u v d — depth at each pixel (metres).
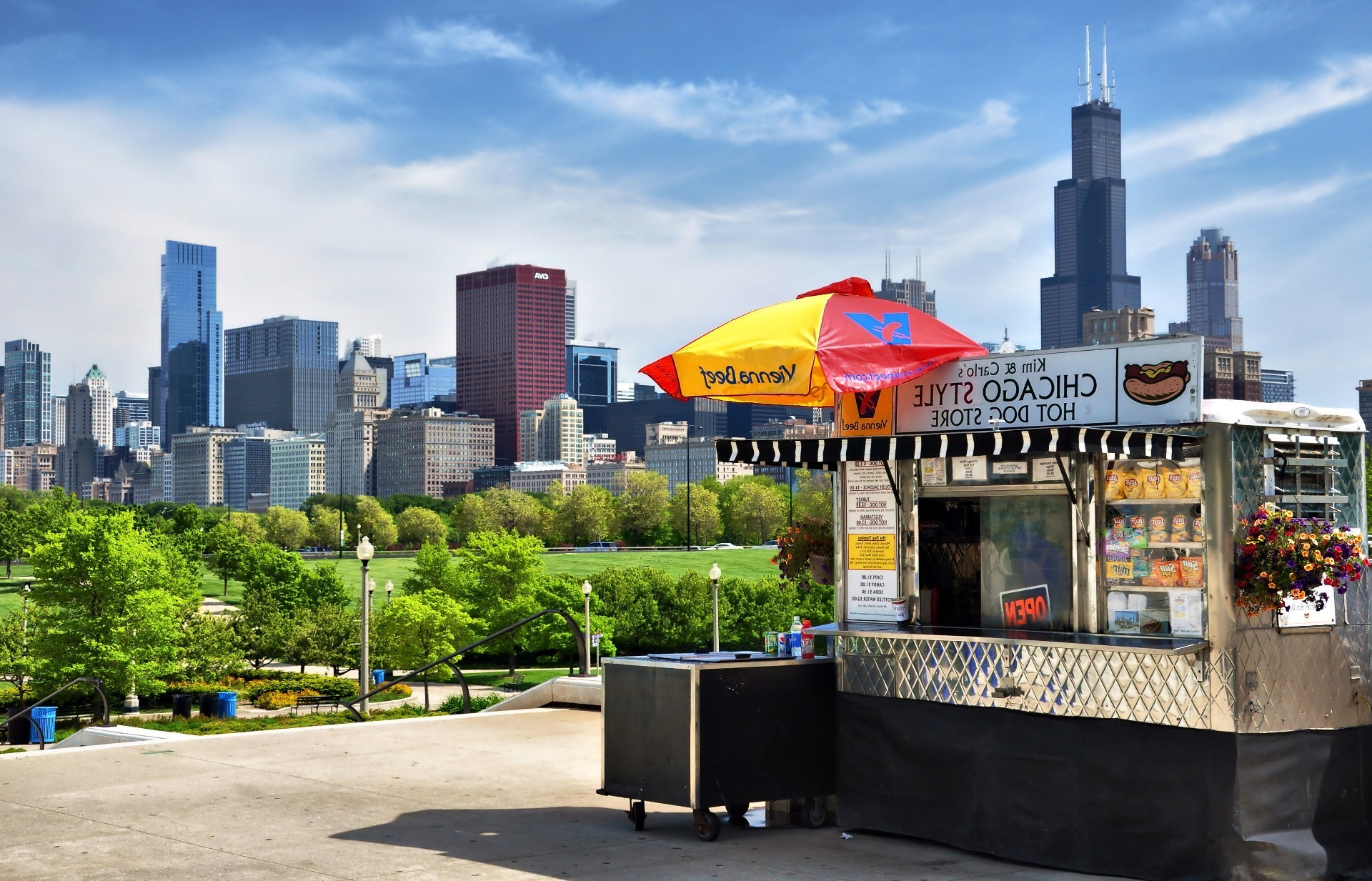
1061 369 8.59
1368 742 8.14
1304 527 7.52
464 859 8.28
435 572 81.44
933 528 9.32
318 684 57.53
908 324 9.48
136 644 49.97
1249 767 7.50
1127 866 7.81
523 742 13.51
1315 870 7.60
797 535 10.51
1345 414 8.46
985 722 8.49
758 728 9.04
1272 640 7.71
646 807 10.12
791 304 9.51
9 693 54.62
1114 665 7.89
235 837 8.95
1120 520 8.36
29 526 150.00
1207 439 7.81
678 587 88.69
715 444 8.88
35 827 9.25
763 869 8.04
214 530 135.88
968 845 8.52
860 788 9.16
